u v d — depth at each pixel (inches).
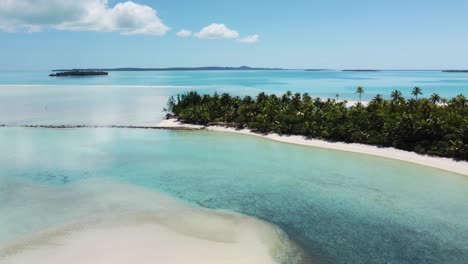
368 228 1001.5
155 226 984.3
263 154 1804.9
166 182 1364.4
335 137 2037.4
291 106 2541.8
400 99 2687.0
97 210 1088.8
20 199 1169.4
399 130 1811.0
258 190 1291.8
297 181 1391.5
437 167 1546.5
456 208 1134.4
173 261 809.5
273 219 1051.9
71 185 1312.7
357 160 1686.8
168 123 2664.9
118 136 2235.5
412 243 921.5
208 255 839.1
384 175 1462.8
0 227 968.3
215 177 1433.3
